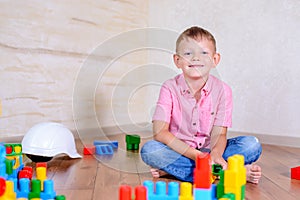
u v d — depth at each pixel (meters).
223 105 1.16
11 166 0.81
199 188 0.65
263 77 1.78
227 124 1.16
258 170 1.00
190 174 1.03
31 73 1.59
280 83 1.73
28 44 1.57
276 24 1.74
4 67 1.47
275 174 1.12
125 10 2.09
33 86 1.60
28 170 0.87
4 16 1.47
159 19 2.18
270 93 1.76
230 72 1.88
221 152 1.10
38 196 0.71
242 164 0.71
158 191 0.66
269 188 0.96
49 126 1.29
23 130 1.56
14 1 1.50
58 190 0.90
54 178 1.02
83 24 1.83
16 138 1.52
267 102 1.77
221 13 1.91
